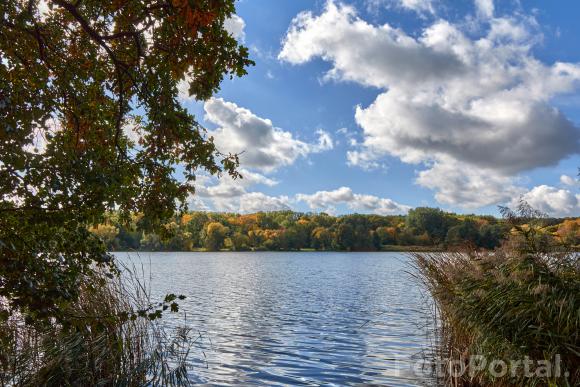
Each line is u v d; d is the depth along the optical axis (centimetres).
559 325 637
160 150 668
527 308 673
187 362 1070
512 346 680
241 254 12488
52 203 469
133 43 652
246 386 931
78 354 760
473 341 808
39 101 519
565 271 695
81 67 629
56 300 482
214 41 556
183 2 485
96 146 601
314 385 946
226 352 1234
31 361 726
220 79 588
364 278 4391
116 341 790
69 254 554
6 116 457
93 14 632
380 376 994
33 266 478
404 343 1348
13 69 557
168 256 10975
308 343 1376
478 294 732
